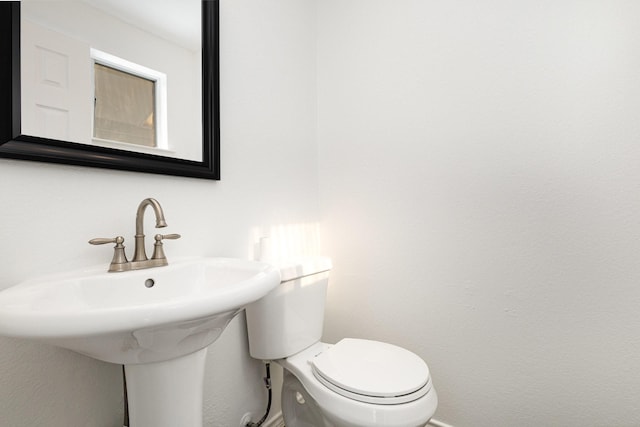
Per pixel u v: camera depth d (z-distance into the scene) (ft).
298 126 4.98
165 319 1.62
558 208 3.49
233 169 3.92
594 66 3.30
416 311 4.40
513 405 3.73
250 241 4.12
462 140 4.06
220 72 3.76
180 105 3.33
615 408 3.21
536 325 3.60
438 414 4.19
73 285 2.19
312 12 5.38
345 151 5.10
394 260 4.59
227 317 2.14
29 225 2.33
